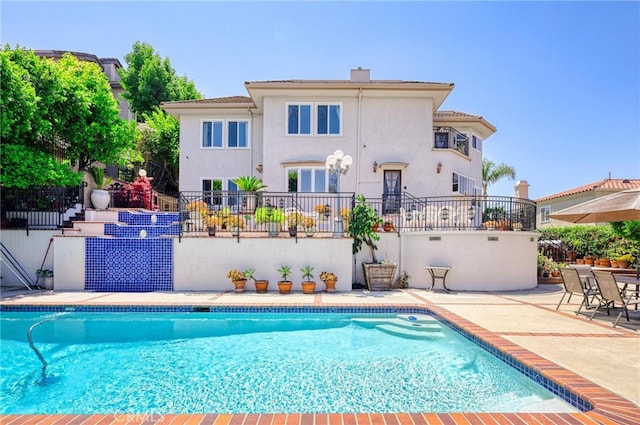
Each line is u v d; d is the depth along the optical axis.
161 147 25.22
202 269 11.61
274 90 17.38
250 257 11.65
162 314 8.95
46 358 6.26
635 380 4.18
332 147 17.77
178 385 5.08
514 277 12.49
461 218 13.26
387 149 17.73
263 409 4.31
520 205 13.39
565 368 4.54
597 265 17.39
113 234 13.15
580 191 26.33
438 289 12.10
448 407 4.30
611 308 8.63
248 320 8.68
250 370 5.65
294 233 11.89
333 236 11.92
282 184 17.66
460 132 21.61
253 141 19.48
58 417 3.34
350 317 8.87
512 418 3.38
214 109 19.33
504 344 5.59
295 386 5.01
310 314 8.91
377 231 12.86
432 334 7.61
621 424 3.23
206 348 6.77
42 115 12.73
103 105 14.94
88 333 7.75
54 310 9.02
